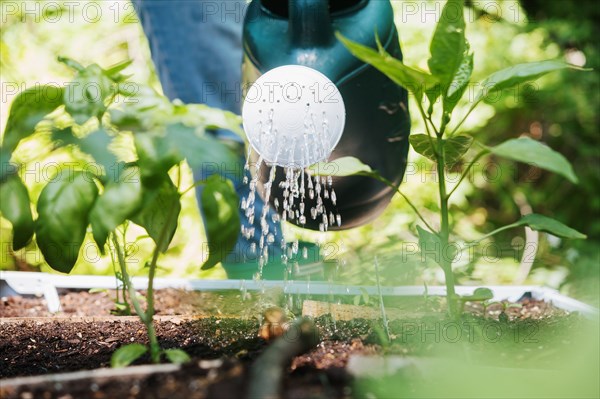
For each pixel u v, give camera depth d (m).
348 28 1.90
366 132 1.92
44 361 1.65
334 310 1.96
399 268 2.27
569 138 5.10
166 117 1.13
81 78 1.26
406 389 1.08
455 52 1.38
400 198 4.44
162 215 1.33
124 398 1.00
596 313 2.03
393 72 1.33
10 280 2.77
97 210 1.19
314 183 1.97
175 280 2.70
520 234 4.94
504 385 1.11
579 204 5.12
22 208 1.22
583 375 1.13
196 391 1.00
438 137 1.48
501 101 4.77
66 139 1.23
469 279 3.19
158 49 2.99
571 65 1.39
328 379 1.11
